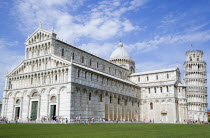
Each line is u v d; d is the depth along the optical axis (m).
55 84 79.50
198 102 155.88
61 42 90.06
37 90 84.44
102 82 93.56
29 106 85.69
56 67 81.06
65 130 44.12
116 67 127.56
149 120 120.56
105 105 92.81
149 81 131.75
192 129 55.50
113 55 144.50
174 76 124.25
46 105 80.50
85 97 81.69
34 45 91.38
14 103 90.75
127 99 111.31
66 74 77.94
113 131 43.69
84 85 81.62
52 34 86.44
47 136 31.78
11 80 95.25
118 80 104.50
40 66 87.25
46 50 87.06
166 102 117.19
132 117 114.25
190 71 161.00
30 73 88.75
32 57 91.06
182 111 118.38
